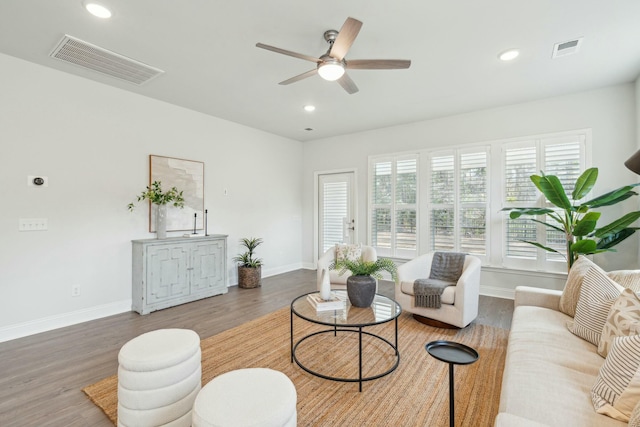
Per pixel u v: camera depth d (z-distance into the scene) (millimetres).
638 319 1522
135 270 3777
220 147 4945
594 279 2027
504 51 2859
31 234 3096
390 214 5371
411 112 4594
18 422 1808
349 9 2262
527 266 4156
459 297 3061
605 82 3566
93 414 1884
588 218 3162
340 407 1956
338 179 6109
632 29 2508
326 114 4719
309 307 2592
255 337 3008
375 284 2646
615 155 3658
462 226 4656
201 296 4281
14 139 2994
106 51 2869
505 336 3004
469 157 4602
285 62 3068
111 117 3666
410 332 3119
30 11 2279
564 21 2406
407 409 1938
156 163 4078
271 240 5898
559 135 3961
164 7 2234
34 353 2664
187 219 4469
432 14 2318
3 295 2934
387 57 2959
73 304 3365
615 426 1148
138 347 1657
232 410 1183
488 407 1944
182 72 3293
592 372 1536
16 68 3000
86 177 3469
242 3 2193
